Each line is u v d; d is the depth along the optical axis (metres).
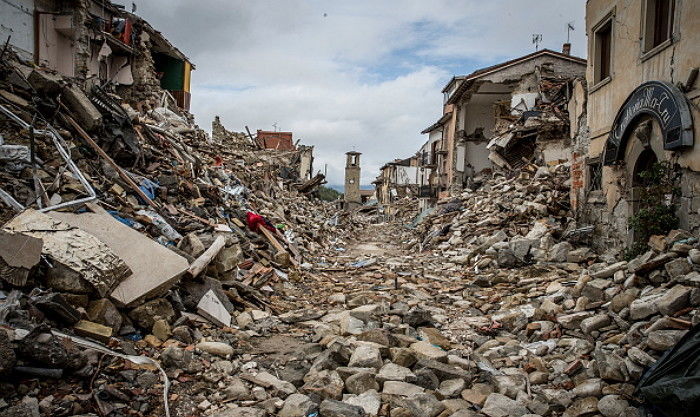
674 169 7.03
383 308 7.45
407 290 9.23
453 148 26.58
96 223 5.59
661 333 4.44
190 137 16.94
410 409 4.03
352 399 4.23
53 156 7.21
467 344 6.16
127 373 3.88
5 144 6.57
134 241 5.45
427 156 35.47
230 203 12.30
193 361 4.55
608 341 5.21
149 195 8.88
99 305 4.41
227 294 6.80
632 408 3.86
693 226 6.55
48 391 3.31
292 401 4.04
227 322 6.00
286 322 6.64
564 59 22.30
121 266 4.79
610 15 9.36
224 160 17.00
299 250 12.62
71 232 4.73
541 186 14.80
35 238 4.19
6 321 3.48
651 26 7.94
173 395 3.94
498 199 16.02
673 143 6.75
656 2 7.90
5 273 3.89
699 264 5.62
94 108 8.85
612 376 4.36
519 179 16.94
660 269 6.00
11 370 3.13
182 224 8.56
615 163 8.90
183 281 6.04
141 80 18.89
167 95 21.12
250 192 15.16
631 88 8.48
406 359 5.04
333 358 5.05
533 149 19.36
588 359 5.06
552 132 17.86
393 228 28.20
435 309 7.78
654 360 4.20
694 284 5.15
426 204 30.62
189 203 10.04
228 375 4.54
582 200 10.93
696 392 3.21
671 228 6.99
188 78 24.97
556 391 4.50
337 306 7.92
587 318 5.89
